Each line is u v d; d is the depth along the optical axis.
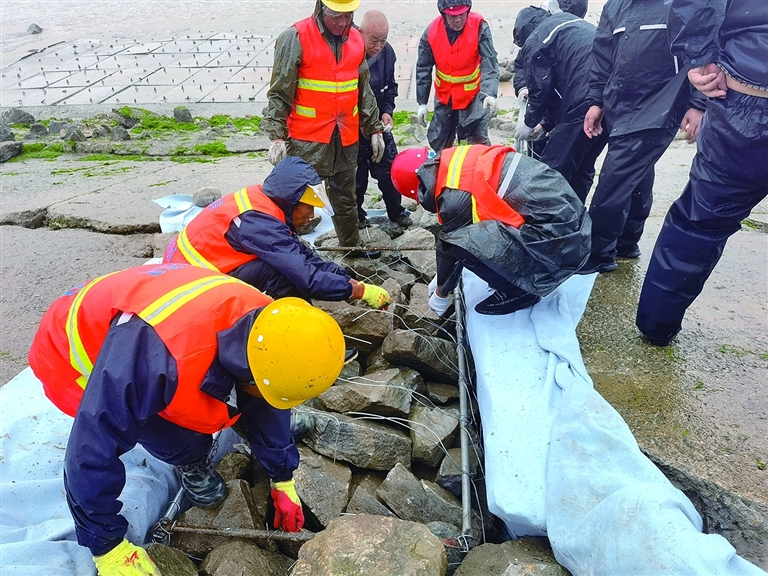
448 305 3.29
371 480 2.71
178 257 2.87
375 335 3.32
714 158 2.50
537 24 4.31
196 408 1.91
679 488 2.35
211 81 11.80
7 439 2.70
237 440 2.93
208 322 1.88
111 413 1.78
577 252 2.79
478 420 3.00
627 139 3.11
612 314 3.32
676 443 2.46
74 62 13.85
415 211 5.12
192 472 2.38
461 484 2.68
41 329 2.13
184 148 7.96
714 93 2.40
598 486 2.08
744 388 2.72
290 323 1.78
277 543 2.44
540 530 2.13
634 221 3.77
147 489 2.49
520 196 2.73
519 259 2.71
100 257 4.77
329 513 2.51
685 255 2.74
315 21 3.46
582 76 3.55
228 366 1.86
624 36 2.97
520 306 3.03
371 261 4.08
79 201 5.78
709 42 2.31
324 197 2.86
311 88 3.55
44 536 2.28
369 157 4.40
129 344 1.82
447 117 5.50
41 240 5.07
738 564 1.69
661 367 2.90
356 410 2.93
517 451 2.35
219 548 2.27
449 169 2.79
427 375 3.25
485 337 2.91
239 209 2.77
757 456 2.37
